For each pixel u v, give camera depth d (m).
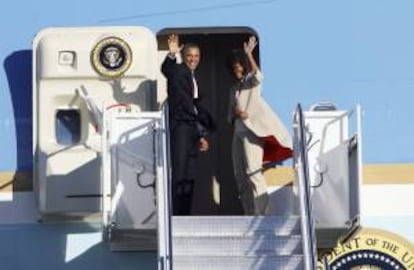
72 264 51.34
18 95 52.28
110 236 49.12
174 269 46.47
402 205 51.97
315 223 48.94
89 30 51.91
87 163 50.97
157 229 46.09
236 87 50.19
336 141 49.22
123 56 51.72
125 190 48.50
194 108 49.59
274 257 46.59
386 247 51.78
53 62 51.53
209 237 47.09
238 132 49.84
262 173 50.44
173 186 49.38
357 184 48.28
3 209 51.59
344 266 51.78
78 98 51.66
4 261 51.34
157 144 47.56
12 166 51.88
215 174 54.38
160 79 52.59
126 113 48.84
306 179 46.78
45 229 51.53
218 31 52.88
